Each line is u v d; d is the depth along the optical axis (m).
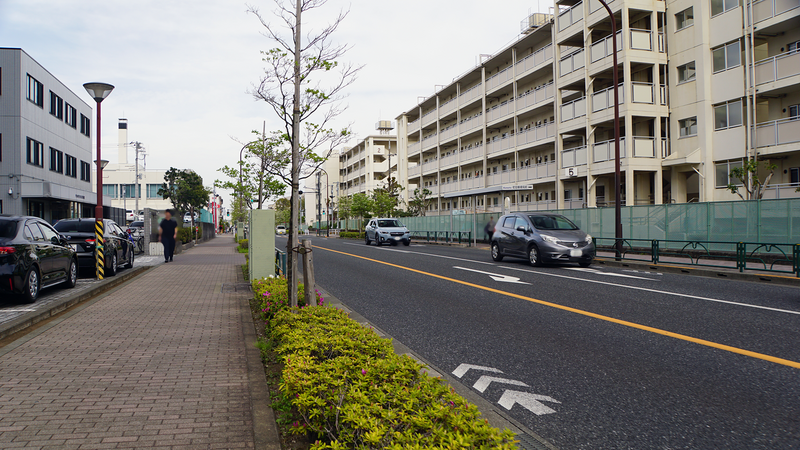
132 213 54.34
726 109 20.34
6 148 25.25
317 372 3.27
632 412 3.79
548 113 31.33
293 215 6.20
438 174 46.22
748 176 18.50
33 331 6.32
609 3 23.72
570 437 3.37
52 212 29.67
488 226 30.88
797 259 11.38
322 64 6.54
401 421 2.49
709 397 4.07
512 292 9.85
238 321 7.00
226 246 33.12
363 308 8.39
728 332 6.31
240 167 21.69
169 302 8.70
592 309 7.97
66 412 3.58
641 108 22.62
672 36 22.78
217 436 3.20
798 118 17.47
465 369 4.91
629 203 22.31
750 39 19.39
